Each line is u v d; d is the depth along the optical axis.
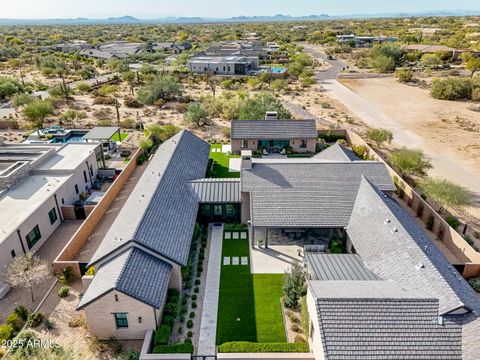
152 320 24.50
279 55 159.25
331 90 101.50
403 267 25.52
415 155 47.94
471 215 41.06
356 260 28.78
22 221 32.25
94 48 179.50
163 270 26.80
